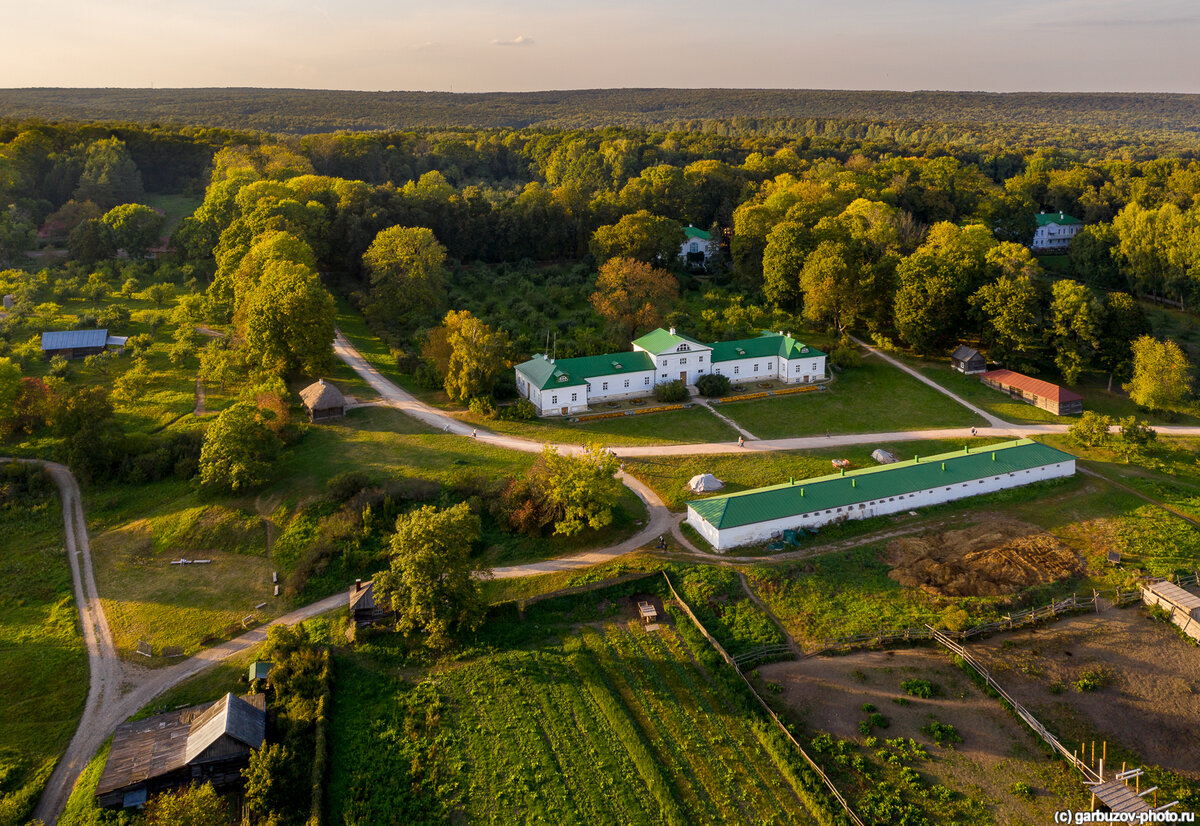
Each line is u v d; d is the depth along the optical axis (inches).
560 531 3506.4
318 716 2608.3
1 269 7465.6
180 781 2455.7
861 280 5954.7
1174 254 6697.8
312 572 3420.3
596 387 5132.9
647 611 3134.8
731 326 6151.6
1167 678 2689.5
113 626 3166.8
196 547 3624.5
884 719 2561.5
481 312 6619.1
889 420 4926.2
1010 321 5349.4
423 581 2950.3
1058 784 2313.0
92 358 5334.6
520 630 3095.5
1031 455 4119.1
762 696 2699.3
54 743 2628.0
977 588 3193.9
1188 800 2241.6
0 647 3019.2
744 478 4133.9
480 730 2600.9
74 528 3794.3
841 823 2204.7
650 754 2492.6
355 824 2277.3
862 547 3513.8
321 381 4921.3
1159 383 4771.2
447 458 4276.6
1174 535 3531.0
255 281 5753.0
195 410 4810.5
